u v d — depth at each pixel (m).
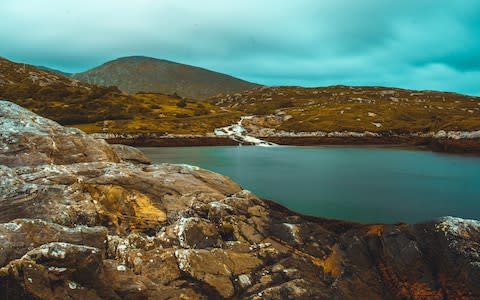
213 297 18.69
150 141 135.75
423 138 133.12
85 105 172.12
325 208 37.72
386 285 21.39
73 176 28.75
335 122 162.62
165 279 18.97
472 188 49.38
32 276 15.13
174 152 108.00
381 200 41.59
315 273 21.95
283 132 158.75
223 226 26.11
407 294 20.39
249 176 59.03
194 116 184.38
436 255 21.11
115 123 150.50
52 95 183.25
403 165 75.12
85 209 25.78
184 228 24.05
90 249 16.88
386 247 23.05
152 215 27.33
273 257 22.91
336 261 23.27
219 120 177.00
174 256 20.22
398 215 35.38
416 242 22.11
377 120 165.50
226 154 101.31
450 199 42.56
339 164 77.06
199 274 19.34
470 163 78.38
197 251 20.75
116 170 30.72
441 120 146.25
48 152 34.97
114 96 197.62
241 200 29.72
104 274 17.36
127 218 26.92
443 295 19.50
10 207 24.30
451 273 19.91
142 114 173.12
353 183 52.72
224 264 20.73
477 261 19.33
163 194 29.47
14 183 25.95
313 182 53.31
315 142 145.12
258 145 141.00
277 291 19.23
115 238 22.09
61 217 24.62
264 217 28.45
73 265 16.19
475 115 186.00
